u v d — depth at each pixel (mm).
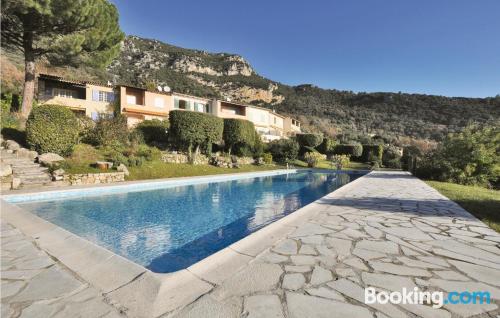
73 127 11492
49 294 2357
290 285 2469
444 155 15016
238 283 2500
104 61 18047
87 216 6703
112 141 14242
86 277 2691
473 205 6547
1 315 2043
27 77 15648
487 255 3268
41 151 10758
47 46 15188
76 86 24094
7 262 3043
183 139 17359
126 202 8500
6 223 4621
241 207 8562
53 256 3227
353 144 37406
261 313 2035
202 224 6547
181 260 4379
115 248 4805
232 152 23312
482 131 14547
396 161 32812
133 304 2201
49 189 8562
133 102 25719
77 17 14195
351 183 11672
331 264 2943
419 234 4098
